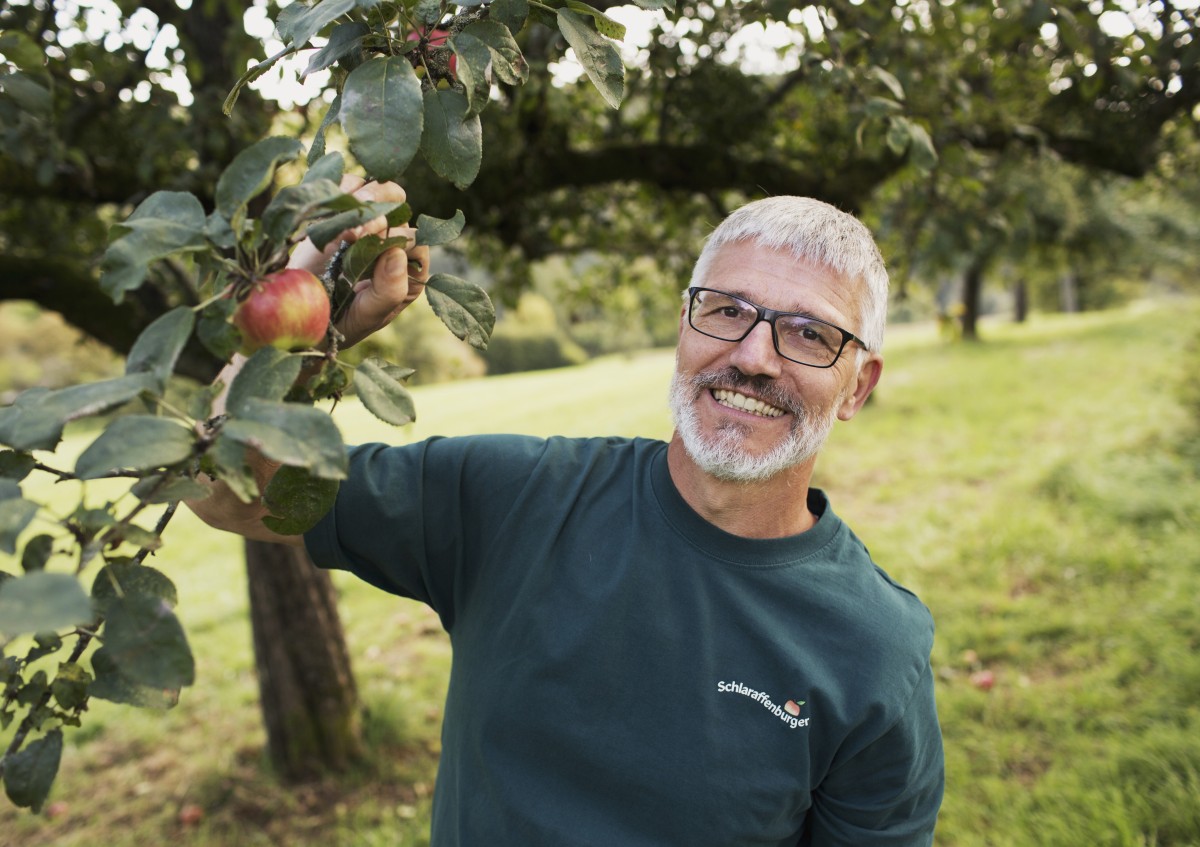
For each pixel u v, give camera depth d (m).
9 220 3.37
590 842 1.16
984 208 3.07
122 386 0.61
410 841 3.24
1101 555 4.94
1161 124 3.15
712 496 1.26
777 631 1.21
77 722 0.74
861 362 1.34
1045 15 1.99
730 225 1.33
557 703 1.20
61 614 0.49
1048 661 4.10
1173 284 24.97
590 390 14.16
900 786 1.25
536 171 2.93
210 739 4.11
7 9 2.41
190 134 2.42
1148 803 2.88
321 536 1.25
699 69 3.02
